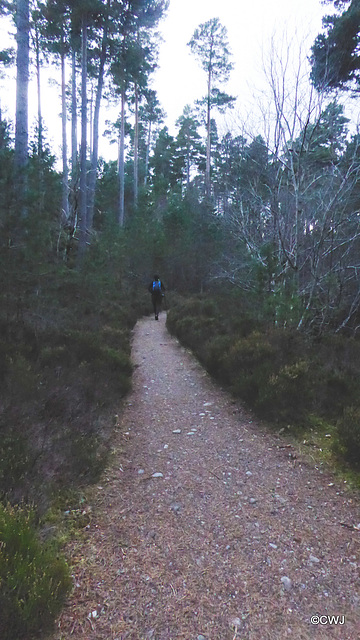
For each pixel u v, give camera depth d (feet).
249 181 29.68
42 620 6.02
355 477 11.30
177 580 7.43
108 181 101.50
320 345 23.47
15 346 17.65
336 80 25.20
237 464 12.35
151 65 68.64
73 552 8.14
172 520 9.39
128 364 20.53
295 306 23.17
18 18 32.68
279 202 26.48
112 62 59.26
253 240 30.73
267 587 7.27
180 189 121.80
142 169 147.95
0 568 5.99
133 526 9.13
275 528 9.07
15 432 10.84
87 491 10.54
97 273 37.04
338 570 7.72
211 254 58.08
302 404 15.55
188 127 146.41
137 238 64.85
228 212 35.04
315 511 9.75
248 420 16.03
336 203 25.07
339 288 26.99
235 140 29.76
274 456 12.87
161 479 11.38
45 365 16.76
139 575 7.55
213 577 7.52
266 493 10.61
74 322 26.35
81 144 49.14
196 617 6.60
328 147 26.61
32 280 21.35
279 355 19.67
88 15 49.34
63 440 11.58
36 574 6.18
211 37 90.58
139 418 16.31
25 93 32.50
